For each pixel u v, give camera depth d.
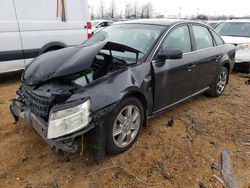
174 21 3.69
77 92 2.36
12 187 2.30
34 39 5.50
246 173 2.63
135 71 2.83
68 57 2.71
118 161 2.70
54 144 2.27
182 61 3.49
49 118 2.22
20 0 5.16
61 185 2.34
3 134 3.18
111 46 2.92
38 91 2.54
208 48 4.25
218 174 2.59
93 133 2.42
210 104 4.51
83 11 6.34
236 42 6.81
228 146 3.10
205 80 4.28
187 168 2.65
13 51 5.21
